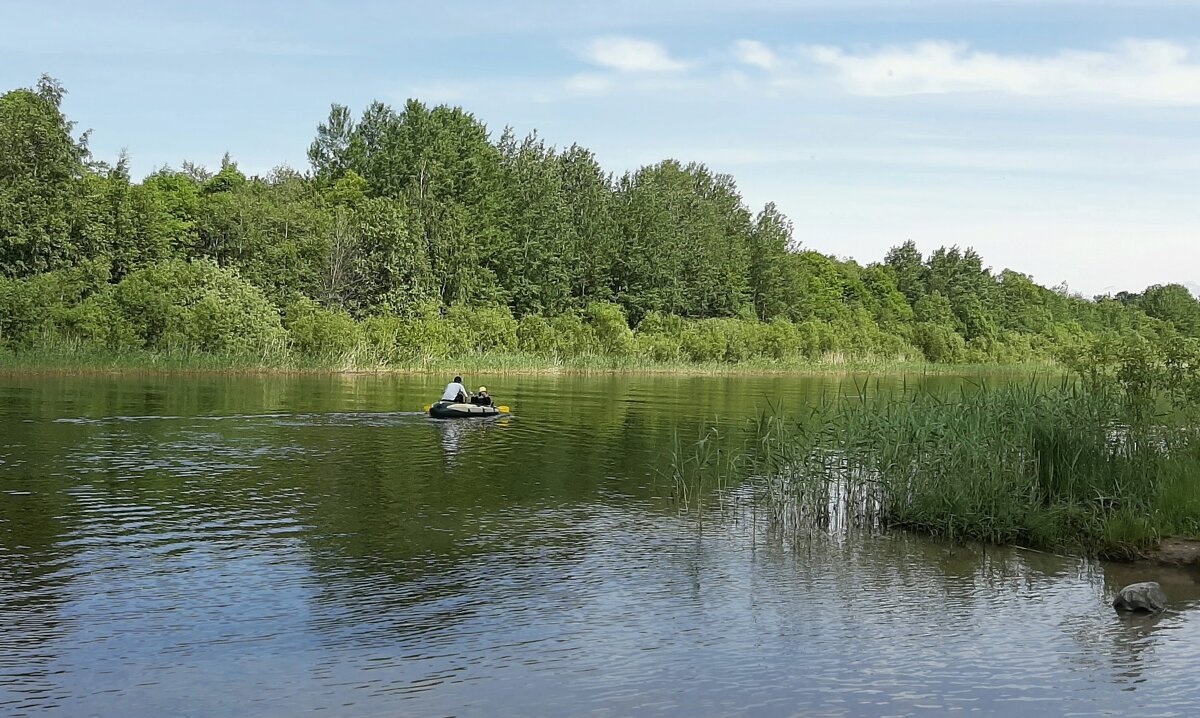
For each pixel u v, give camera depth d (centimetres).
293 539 1512
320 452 2384
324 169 10694
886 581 1372
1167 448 1708
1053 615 1228
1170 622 1206
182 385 4191
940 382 6650
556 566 1408
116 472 2016
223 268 6700
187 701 911
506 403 3959
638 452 2520
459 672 998
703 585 1335
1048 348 11225
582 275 10225
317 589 1262
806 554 1520
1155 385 1759
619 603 1243
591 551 1501
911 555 1523
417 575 1338
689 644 1098
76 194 6419
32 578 1270
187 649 1042
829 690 974
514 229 9906
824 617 1205
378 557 1423
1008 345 11081
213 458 2233
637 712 909
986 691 981
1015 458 1691
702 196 14712
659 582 1342
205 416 3017
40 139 6194
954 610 1244
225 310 5388
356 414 3212
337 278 7631
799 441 1923
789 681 995
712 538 1612
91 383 4119
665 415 3503
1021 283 15225
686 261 11281
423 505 1794
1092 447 1689
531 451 2506
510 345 7050
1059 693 980
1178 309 14000
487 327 7050
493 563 1413
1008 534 1599
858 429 1883
